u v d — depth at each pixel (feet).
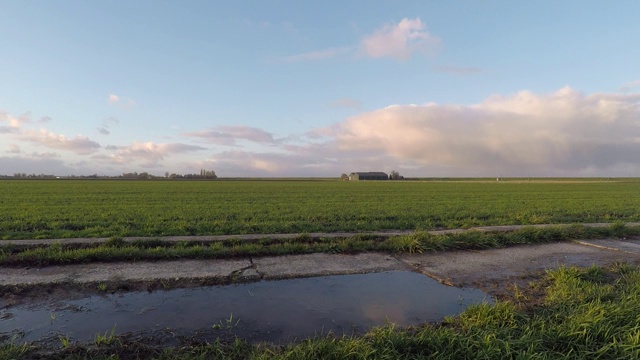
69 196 99.96
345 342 12.68
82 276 21.31
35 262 23.77
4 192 117.19
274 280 21.79
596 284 19.77
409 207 71.00
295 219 51.19
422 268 24.64
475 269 24.56
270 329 15.11
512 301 18.12
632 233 38.19
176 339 14.06
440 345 12.58
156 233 37.52
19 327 15.06
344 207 70.54
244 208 67.31
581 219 52.80
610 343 12.43
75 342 13.53
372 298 18.97
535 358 11.73
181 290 19.88
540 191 149.18
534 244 32.94
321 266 24.53
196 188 164.35
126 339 13.65
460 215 57.36
